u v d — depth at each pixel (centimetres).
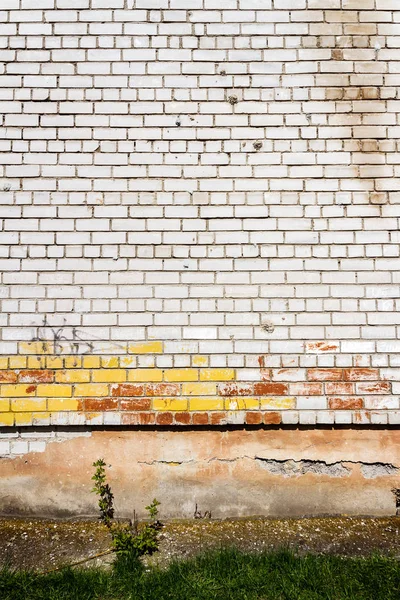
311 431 359
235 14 363
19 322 359
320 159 364
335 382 358
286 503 356
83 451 357
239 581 283
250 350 359
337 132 365
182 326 359
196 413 355
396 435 360
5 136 363
